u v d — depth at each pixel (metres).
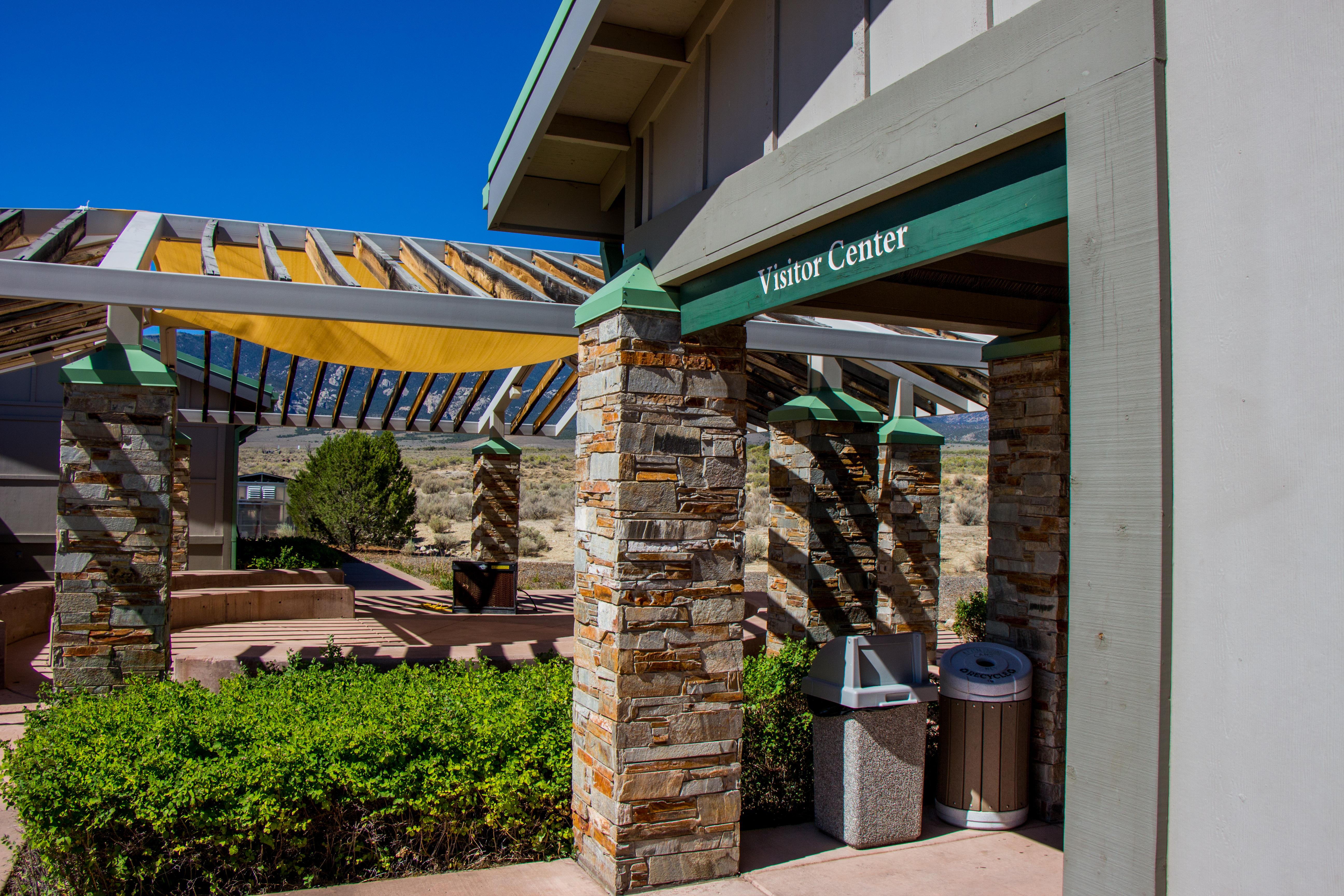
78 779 4.11
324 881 4.52
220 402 16.20
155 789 4.15
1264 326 2.10
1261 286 2.11
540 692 5.45
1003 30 2.77
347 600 12.47
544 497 42.34
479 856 4.81
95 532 7.02
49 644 10.13
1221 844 2.16
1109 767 2.35
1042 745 5.61
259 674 6.36
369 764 4.57
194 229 8.50
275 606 12.09
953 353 8.04
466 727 4.93
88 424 7.03
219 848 4.38
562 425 15.48
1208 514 2.21
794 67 3.98
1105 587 2.38
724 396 4.78
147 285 5.69
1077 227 2.49
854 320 5.64
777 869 4.74
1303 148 2.03
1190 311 2.26
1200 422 2.23
